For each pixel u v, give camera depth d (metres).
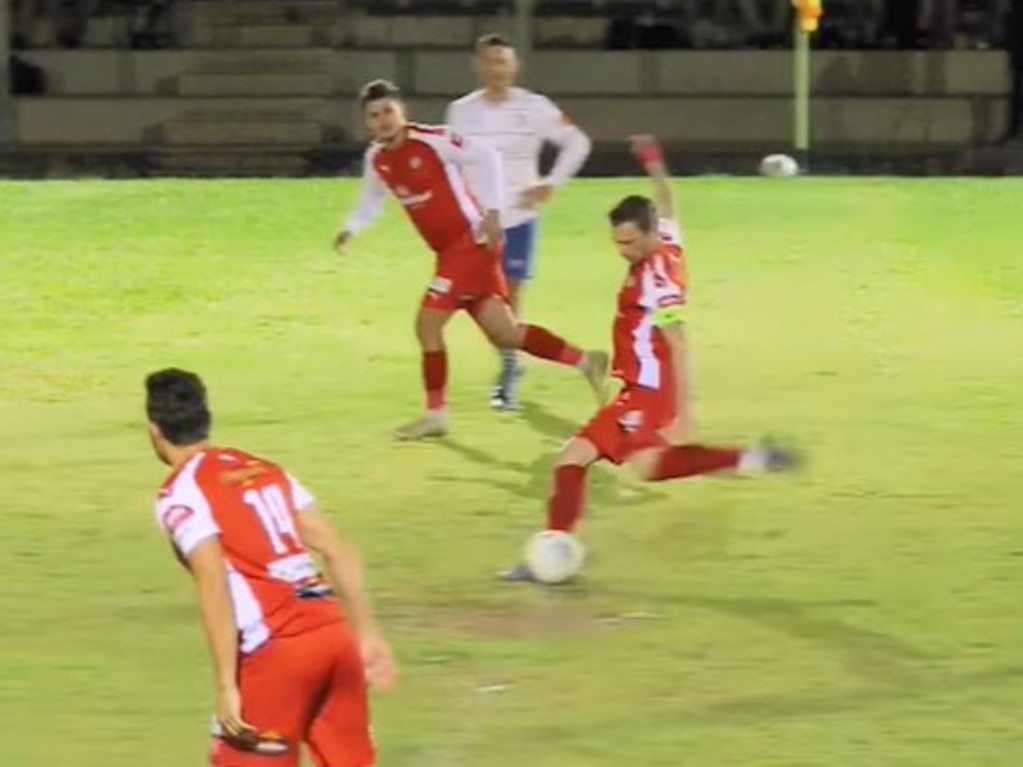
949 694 21.47
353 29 102.94
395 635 23.73
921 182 80.56
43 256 57.75
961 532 28.73
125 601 25.41
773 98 101.50
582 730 20.33
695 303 49.47
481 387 39.66
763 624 24.20
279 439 34.94
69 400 38.53
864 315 47.81
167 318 47.53
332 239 61.44
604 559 27.38
